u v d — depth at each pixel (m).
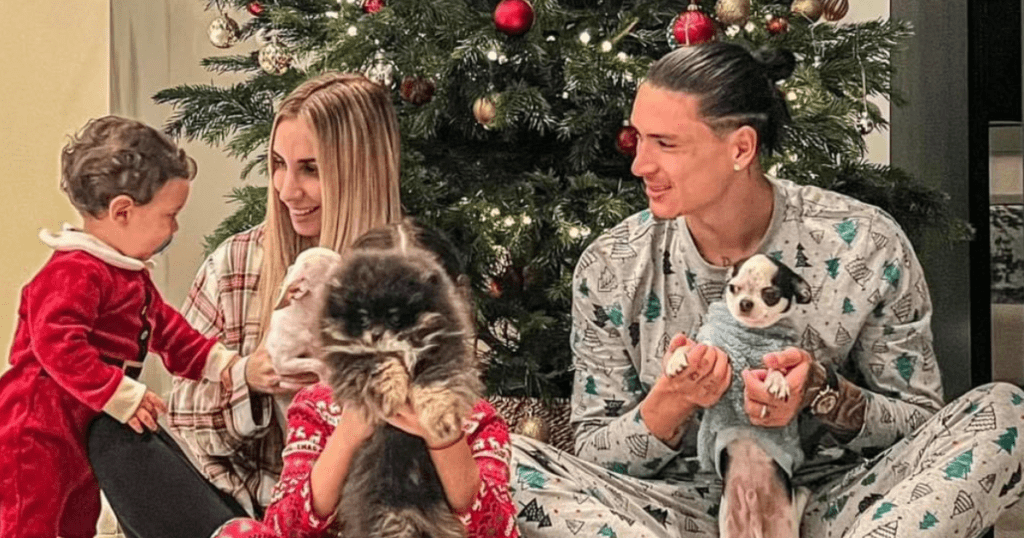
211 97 2.79
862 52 2.75
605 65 2.57
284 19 2.73
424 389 1.49
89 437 2.03
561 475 2.13
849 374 2.32
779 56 2.29
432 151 2.79
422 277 1.52
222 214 3.80
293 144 2.21
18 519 2.02
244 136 2.72
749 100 2.14
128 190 2.11
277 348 2.12
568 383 2.84
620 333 2.30
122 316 2.11
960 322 3.20
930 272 3.46
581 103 2.70
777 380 2.01
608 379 2.31
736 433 2.07
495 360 2.66
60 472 2.06
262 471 2.22
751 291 2.05
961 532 1.94
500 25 2.54
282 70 2.76
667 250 2.27
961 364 3.20
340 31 2.63
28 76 3.15
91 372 2.02
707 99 2.12
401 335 1.48
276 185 2.24
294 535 1.70
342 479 1.65
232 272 2.28
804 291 2.06
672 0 2.78
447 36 2.62
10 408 2.06
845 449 2.23
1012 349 3.14
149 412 2.04
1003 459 1.99
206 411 2.17
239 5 2.91
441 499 1.58
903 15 3.69
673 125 2.13
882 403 2.14
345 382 1.50
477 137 2.81
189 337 2.21
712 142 2.13
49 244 2.11
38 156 3.14
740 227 2.21
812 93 2.62
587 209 2.66
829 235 2.23
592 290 2.31
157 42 3.47
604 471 2.19
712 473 2.24
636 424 2.15
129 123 2.16
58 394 2.06
